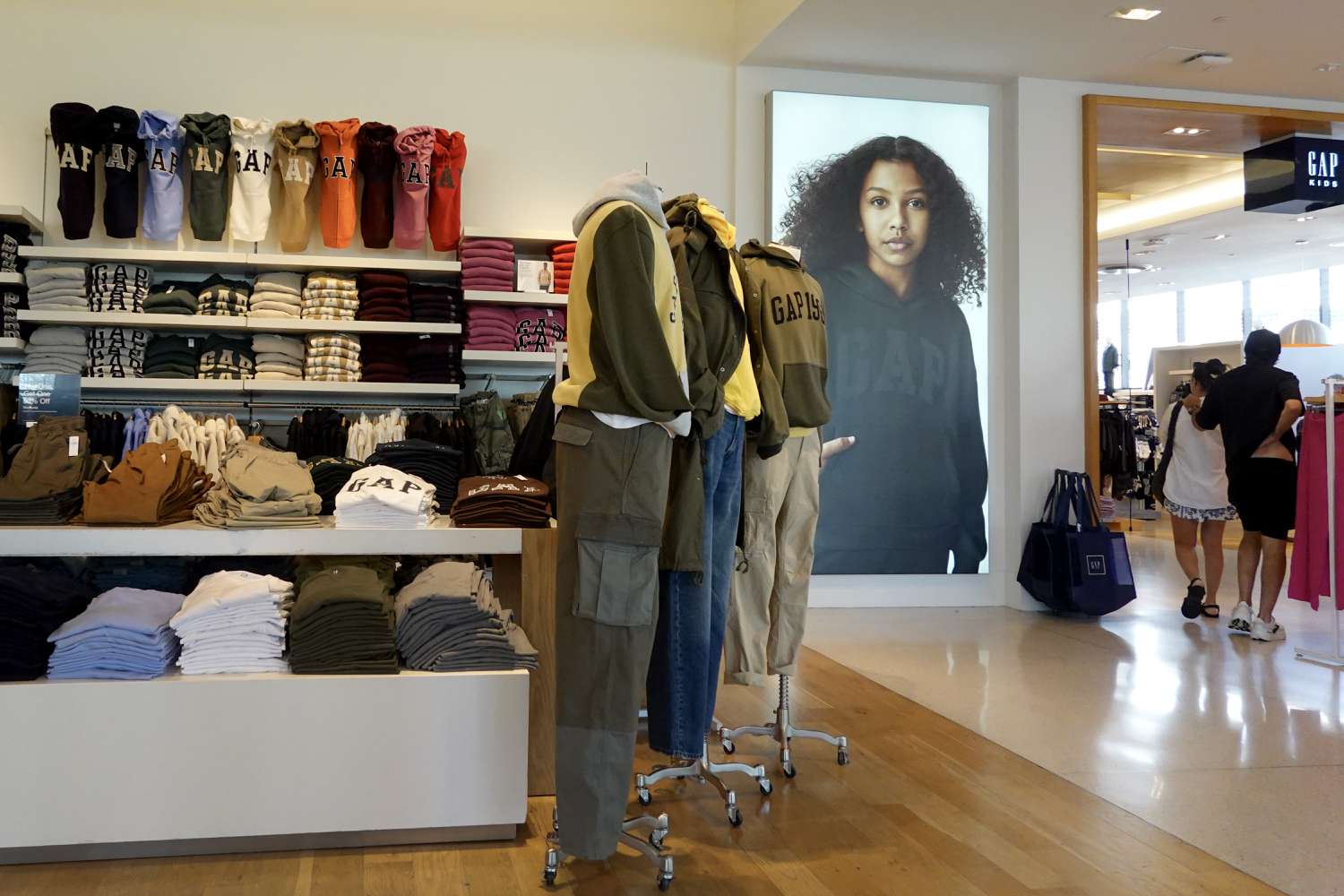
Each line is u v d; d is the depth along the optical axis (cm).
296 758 263
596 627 231
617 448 232
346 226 553
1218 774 332
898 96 654
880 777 332
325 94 580
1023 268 651
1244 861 263
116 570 329
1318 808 301
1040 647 534
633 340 227
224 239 557
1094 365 655
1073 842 276
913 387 647
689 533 253
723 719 397
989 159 662
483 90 601
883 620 607
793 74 641
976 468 656
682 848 273
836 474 638
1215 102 677
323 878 247
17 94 547
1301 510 512
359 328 533
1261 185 747
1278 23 559
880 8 541
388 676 268
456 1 598
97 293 518
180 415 471
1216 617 621
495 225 604
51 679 259
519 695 273
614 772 234
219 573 294
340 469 375
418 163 550
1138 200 1088
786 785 324
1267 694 436
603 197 243
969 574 662
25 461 310
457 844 272
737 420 282
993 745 365
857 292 640
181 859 258
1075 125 660
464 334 565
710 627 285
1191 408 615
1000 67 634
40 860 255
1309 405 509
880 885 249
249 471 309
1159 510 1077
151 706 257
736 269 292
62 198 524
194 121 536
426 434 485
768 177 630
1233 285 1318
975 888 247
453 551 306
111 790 255
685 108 630
